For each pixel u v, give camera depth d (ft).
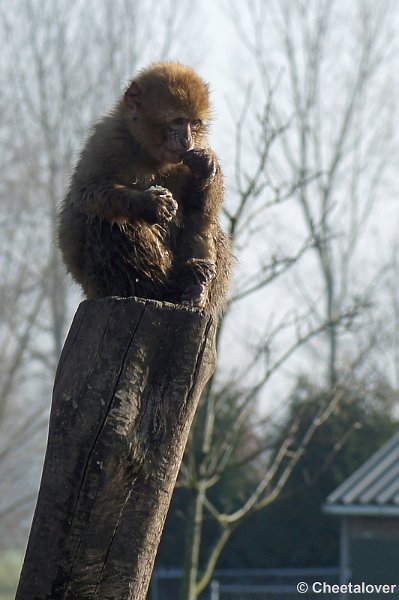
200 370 22.11
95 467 21.34
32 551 21.68
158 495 21.75
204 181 28.30
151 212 26.35
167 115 29.50
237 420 48.91
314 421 51.24
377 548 70.08
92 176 28.58
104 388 21.54
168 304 22.03
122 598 21.54
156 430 21.74
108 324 21.77
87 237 27.81
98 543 21.43
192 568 48.08
